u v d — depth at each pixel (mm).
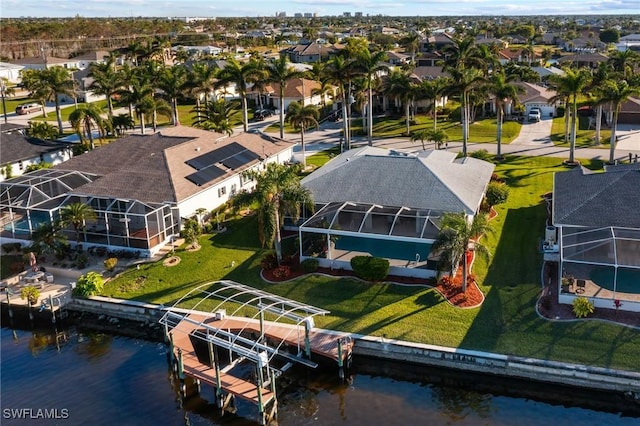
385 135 86812
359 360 34281
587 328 33438
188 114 110062
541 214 51438
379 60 74188
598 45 195250
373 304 37625
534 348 32312
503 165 68062
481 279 40156
